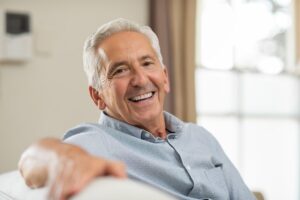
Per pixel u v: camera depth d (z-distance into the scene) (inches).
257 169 142.3
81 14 108.0
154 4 114.3
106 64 51.0
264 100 141.2
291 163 146.5
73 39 107.0
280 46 143.9
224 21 135.2
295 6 141.3
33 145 33.4
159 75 52.5
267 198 143.9
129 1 114.3
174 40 116.0
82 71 108.0
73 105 106.9
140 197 23.1
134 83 50.5
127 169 46.4
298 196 146.9
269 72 141.4
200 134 58.6
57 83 105.0
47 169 27.5
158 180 48.4
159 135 54.6
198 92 130.0
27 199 33.1
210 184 52.7
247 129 139.6
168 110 115.5
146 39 52.6
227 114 136.0
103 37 51.8
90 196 22.6
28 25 99.0
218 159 56.8
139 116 51.4
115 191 23.1
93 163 25.1
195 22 118.8
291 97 144.9
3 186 42.9
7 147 99.7
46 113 103.8
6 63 99.4
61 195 23.3
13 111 100.3
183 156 51.5
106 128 50.4
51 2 104.3
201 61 131.3
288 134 145.7
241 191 56.6
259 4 140.9
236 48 136.9
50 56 104.2
